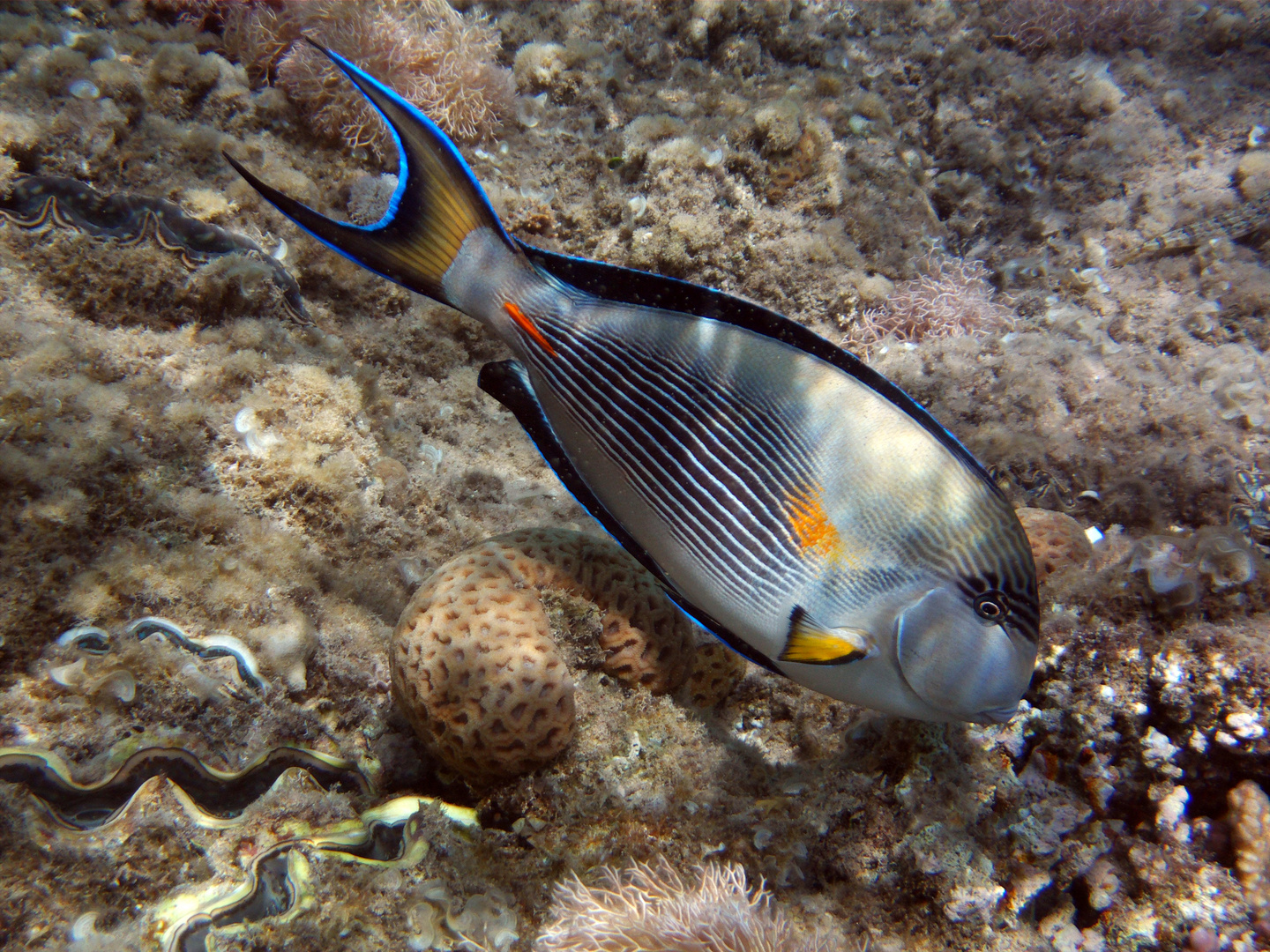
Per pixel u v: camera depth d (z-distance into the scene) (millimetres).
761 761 441
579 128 711
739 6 791
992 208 876
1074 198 872
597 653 425
